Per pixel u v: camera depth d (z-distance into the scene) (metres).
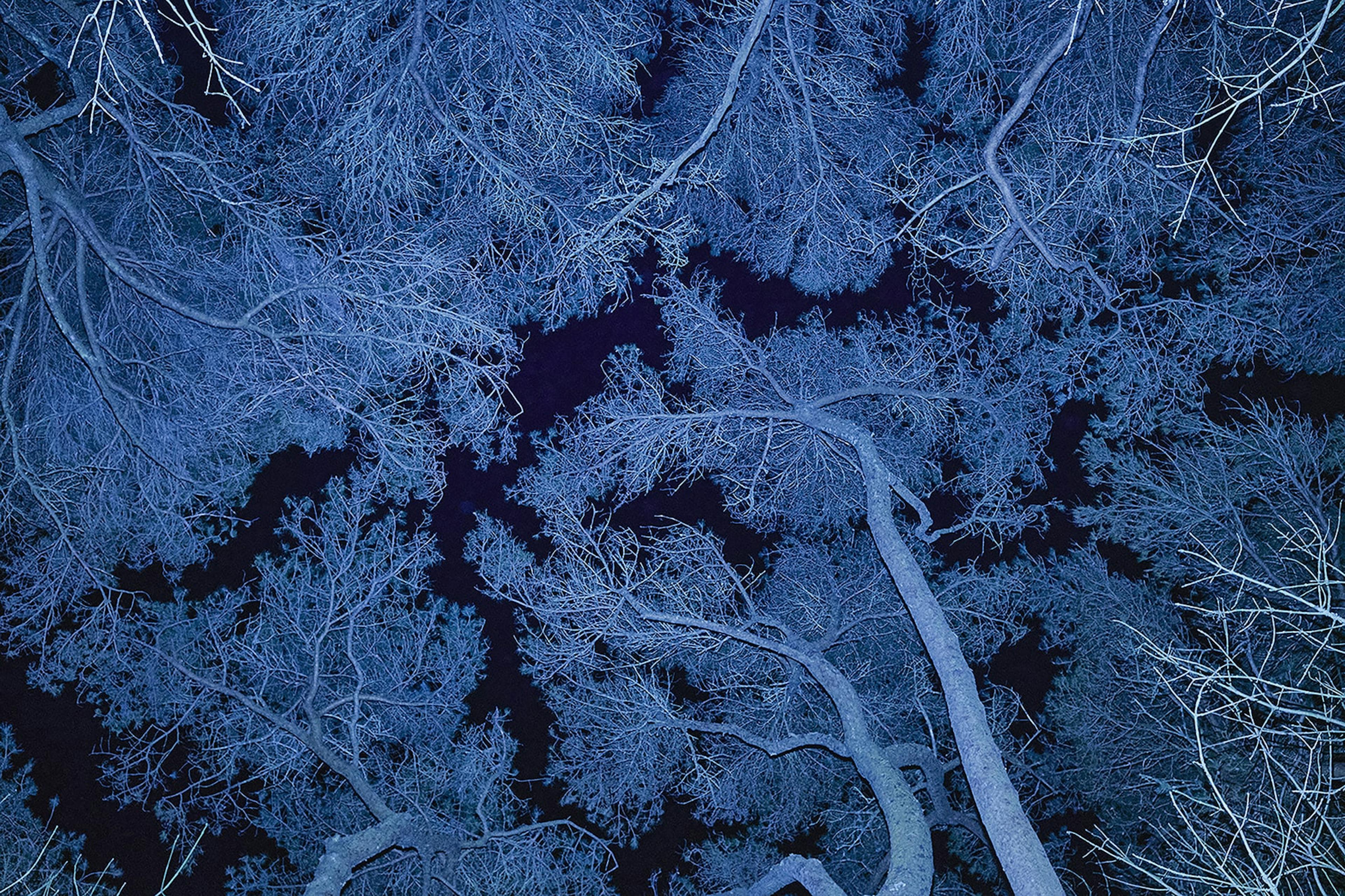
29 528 10.91
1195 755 9.91
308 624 12.55
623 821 12.69
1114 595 11.52
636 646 11.53
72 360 10.38
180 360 10.63
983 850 12.53
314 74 9.05
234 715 11.91
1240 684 9.62
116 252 9.98
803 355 13.01
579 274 9.98
